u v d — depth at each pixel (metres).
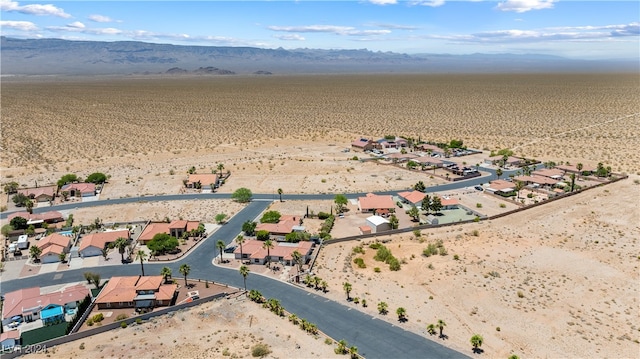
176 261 104.88
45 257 105.31
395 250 107.81
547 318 78.38
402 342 72.88
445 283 91.06
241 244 107.75
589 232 114.56
